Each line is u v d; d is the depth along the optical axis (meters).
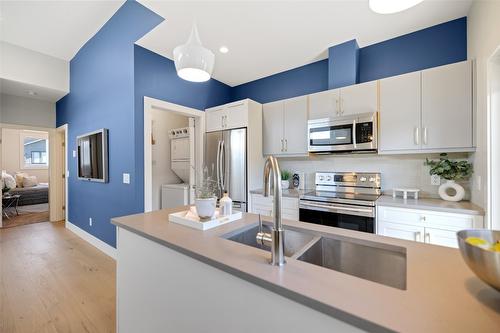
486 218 1.70
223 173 3.30
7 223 4.62
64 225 4.48
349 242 1.16
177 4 2.10
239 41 2.71
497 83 1.65
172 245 1.06
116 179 2.96
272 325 0.73
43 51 3.66
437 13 2.23
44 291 2.16
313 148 2.81
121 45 2.83
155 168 4.29
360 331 0.56
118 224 1.42
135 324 1.33
